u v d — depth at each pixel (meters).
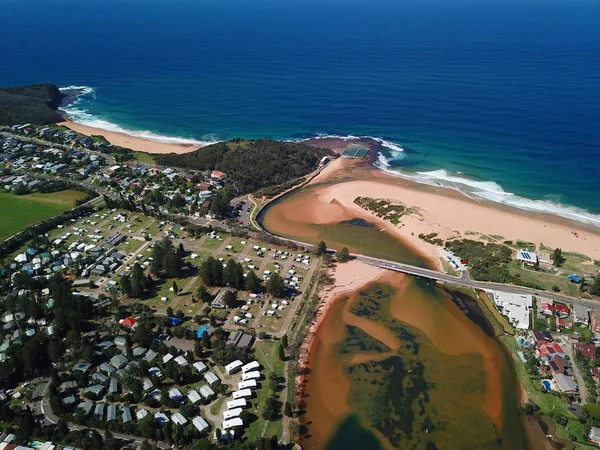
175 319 138.88
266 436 106.81
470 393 122.44
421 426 113.62
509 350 135.00
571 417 112.81
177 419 107.19
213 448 98.88
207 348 129.75
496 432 112.00
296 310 147.50
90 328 136.88
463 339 140.25
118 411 109.44
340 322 146.12
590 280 161.38
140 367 118.62
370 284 163.50
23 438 101.56
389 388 123.81
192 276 162.00
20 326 133.75
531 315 146.25
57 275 156.88
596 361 126.56
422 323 146.50
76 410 108.50
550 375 125.00
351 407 118.19
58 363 123.25
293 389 119.62
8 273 160.00
